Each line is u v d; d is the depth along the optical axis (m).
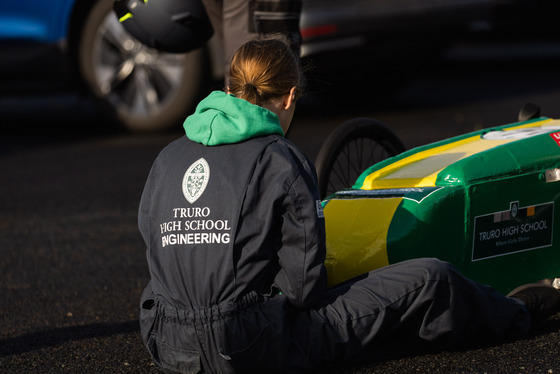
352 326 4.44
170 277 4.42
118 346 5.55
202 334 4.30
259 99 4.53
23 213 9.22
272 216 4.25
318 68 11.90
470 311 4.65
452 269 4.55
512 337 5.05
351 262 4.88
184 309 4.37
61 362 5.32
